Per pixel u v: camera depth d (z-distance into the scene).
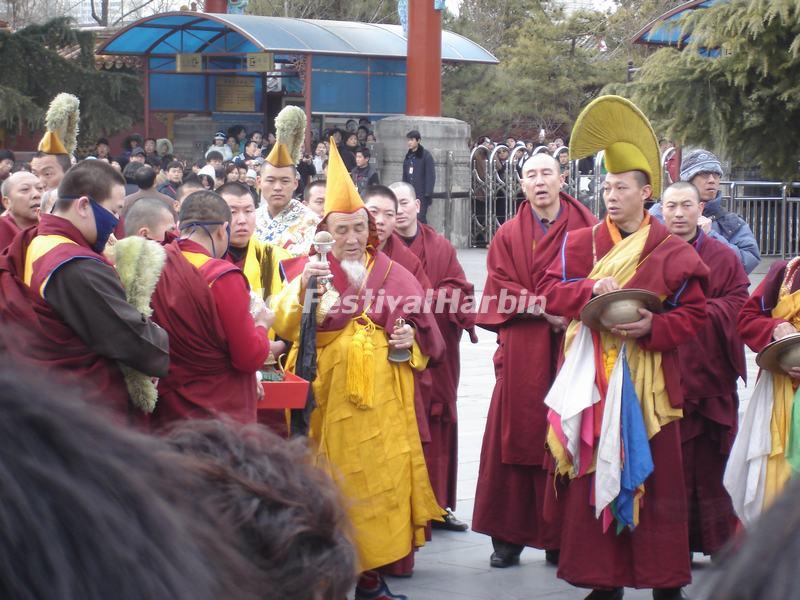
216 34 22.95
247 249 5.78
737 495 5.25
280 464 1.88
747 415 5.18
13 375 0.98
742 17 10.06
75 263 4.01
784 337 4.96
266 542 1.75
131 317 4.05
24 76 23.80
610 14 37.94
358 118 21.97
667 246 5.01
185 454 1.81
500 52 38.09
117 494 0.97
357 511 5.00
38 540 0.92
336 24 22.09
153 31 22.48
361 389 5.01
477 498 6.01
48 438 0.96
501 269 5.90
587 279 5.05
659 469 4.99
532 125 36.12
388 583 5.56
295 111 6.49
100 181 4.18
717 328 5.76
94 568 0.93
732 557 1.06
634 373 4.96
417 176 18.88
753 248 6.86
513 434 5.79
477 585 5.56
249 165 17.38
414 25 20.75
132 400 4.20
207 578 1.01
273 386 4.83
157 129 25.88
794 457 5.04
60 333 4.04
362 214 5.18
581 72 35.97
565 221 5.84
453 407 6.41
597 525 5.00
